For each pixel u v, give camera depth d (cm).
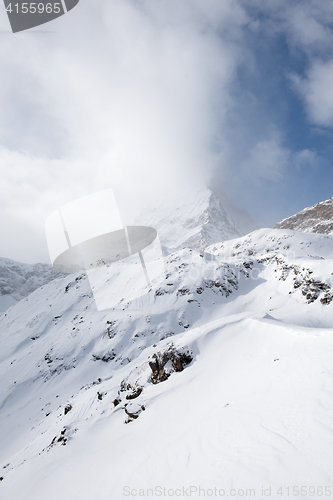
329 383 708
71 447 1622
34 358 6994
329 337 1135
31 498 1172
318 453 468
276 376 991
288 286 6341
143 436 1180
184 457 689
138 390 1903
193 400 1298
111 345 6206
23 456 2367
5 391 6053
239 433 673
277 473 456
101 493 759
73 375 5819
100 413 2088
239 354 1638
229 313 6400
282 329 1617
